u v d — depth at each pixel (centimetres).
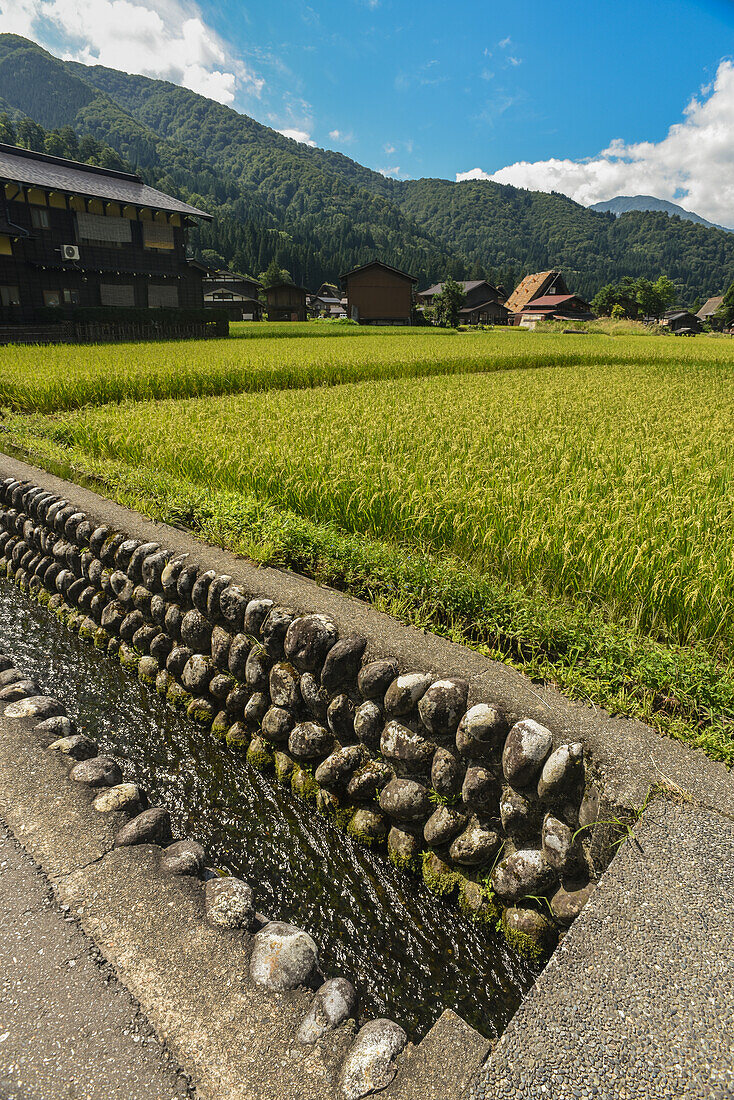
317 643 303
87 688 415
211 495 504
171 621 397
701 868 178
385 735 274
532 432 690
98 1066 146
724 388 1359
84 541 490
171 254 3472
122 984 168
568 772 222
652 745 227
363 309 5972
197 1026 157
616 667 270
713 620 318
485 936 238
